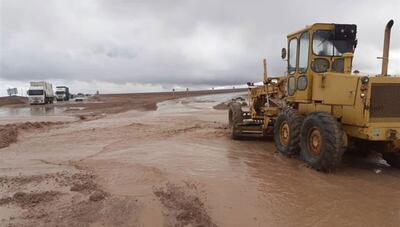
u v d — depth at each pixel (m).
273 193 7.28
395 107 8.36
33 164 10.05
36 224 5.73
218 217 6.10
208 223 5.82
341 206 6.65
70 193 7.23
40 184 7.92
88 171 9.05
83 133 16.56
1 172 9.08
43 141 14.27
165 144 13.00
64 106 55.06
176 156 10.80
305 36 10.52
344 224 5.91
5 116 33.28
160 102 64.81
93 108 46.28
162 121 22.56
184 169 9.11
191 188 7.50
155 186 7.63
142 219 5.93
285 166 9.45
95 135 15.80
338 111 9.05
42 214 6.14
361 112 8.30
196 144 12.99
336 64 10.33
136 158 10.57
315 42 10.21
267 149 11.95
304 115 10.36
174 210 6.29
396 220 6.09
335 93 9.10
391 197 7.14
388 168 9.31
